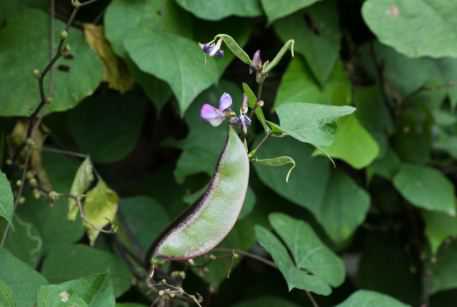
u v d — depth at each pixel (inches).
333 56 53.1
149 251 48.0
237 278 57.2
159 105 50.7
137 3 50.5
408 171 55.7
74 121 52.6
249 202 51.3
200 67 49.4
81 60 49.9
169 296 47.6
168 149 55.3
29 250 49.3
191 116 52.7
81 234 50.6
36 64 49.6
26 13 50.1
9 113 49.1
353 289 58.9
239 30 51.9
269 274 57.6
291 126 43.9
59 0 51.6
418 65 55.7
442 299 59.4
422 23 51.6
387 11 51.8
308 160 53.6
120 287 49.9
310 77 53.1
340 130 52.8
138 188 54.7
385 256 58.7
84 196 49.1
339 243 56.0
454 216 56.6
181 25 51.2
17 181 49.8
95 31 51.0
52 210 50.6
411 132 56.3
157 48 49.3
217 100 53.0
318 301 58.0
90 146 52.6
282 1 50.6
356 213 54.2
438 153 58.3
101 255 49.9
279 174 53.0
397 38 51.5
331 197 54.2
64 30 48.0
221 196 43.2
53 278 49.2
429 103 56.2
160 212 52.8
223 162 43.1
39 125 50.9
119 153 52.8
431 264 58.1
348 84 53.9
